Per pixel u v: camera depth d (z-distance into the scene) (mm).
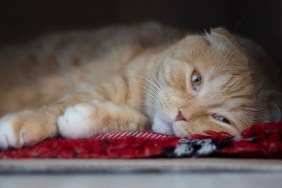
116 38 639
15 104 620
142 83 539
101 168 318
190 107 473
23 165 312
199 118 471
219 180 313
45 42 664
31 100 626
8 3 778
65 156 358
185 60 502
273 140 395
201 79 487
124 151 368
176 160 358
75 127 433
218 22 790
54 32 711
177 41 576
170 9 811
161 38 631
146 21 782
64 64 638
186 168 326
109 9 817
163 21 811
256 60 548
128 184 302
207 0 796
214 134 440
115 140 393
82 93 512
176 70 500
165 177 318
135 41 621
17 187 290
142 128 491
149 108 515
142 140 391
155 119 491
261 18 695
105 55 622
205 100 475
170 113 475
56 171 313
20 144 387
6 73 633
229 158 385
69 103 479
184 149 378
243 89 488
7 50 654
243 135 412
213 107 475
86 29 721
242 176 323
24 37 735
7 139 385
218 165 330
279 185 303
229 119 478
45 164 317
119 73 564
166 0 812
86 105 449
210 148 382
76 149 365
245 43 567
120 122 471
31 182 299
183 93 484
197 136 429
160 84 508
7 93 623
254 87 494
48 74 636
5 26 768
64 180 305
